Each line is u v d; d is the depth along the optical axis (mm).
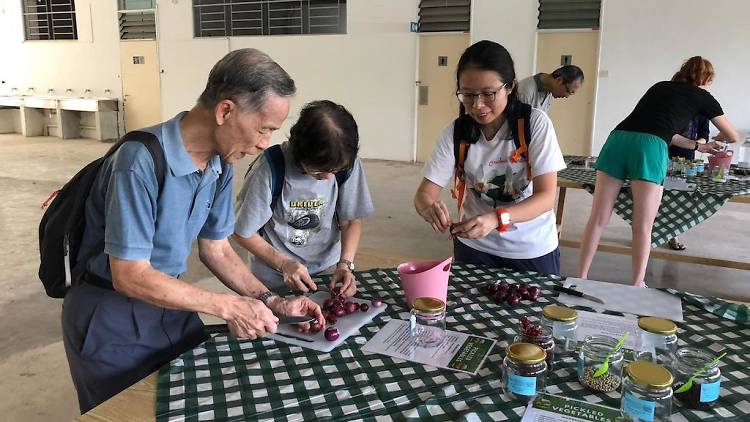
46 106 10406
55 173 7129
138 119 10250
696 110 2807
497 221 1636
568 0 6836
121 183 1105
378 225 4902
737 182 3145
